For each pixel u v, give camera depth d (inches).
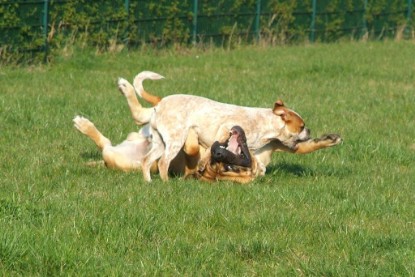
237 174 502.0
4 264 351.9
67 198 449.1
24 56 1011.3
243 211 441.1
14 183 481.1
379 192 501.0
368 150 626.8
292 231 413.1
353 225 425.7
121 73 1000.2
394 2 1594.5
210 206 442.0
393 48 1409.9
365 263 372.5
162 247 378.9
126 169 528.4
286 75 1032.2
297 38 1407.5
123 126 669.3
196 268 358.6
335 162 589.3
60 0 1048.2
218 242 390.0
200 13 1240.2
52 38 1042.1
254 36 1334.9
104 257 363.9
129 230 395.9
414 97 901.2
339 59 1206.9
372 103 851.4
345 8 1491.1
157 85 906.7
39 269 349.7
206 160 498.9
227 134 492.1
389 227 428.5
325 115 767.7
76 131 645.3
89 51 1075.9
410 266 363.6
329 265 363.6
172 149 496.7
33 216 411.2
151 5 1170.6
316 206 459.2
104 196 456.4
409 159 617.0
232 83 944.3
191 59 1135.0
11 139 613.0
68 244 369.7
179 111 498.3
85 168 532.4
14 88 853.2
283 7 1371.8
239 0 1299.2
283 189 483.2
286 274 358.6
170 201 449.1
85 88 876.0
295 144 510.0
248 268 364.5
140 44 1170.6
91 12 1095.0
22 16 1001.5
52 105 754.2
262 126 500.1
